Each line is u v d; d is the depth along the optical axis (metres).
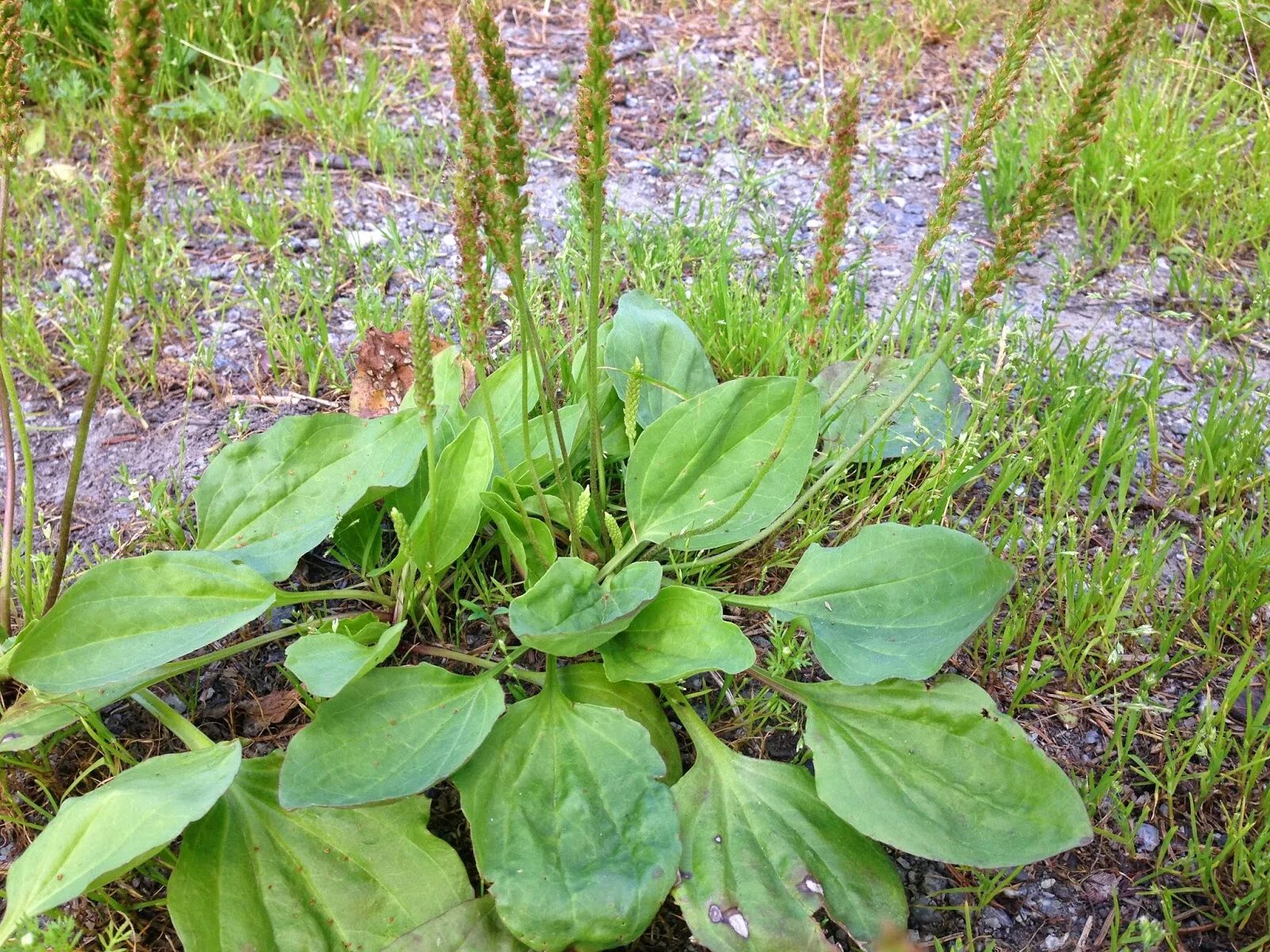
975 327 0.62
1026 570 0.51
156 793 0.34
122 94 0.33
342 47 0.95
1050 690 0.47
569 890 0.35
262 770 0.39
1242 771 0.42
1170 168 0.77
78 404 0.62
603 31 0.34
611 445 0.52
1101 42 0.33
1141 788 0.43
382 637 0.39
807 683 0.43
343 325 0.66
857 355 0.61
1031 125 0.82
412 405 0.52
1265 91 0.88
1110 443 0.56
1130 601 0.50
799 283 0.66
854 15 1.01
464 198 0.37
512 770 0.38
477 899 0.35
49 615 0.39
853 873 0.37
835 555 0.45
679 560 0.49
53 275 0.70
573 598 0.41
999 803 0.38
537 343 0.42
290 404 0.61
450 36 0.34
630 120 0.88
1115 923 0.37
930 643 0.40
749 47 0.98
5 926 0.32
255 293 0.67
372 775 0.36
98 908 0.38
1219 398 0.60
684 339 0.55
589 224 0.40
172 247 0.70
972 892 0.40
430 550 0.43
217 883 0.36
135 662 0.39
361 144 0.84
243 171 0.81
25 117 0.84
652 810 0.37
